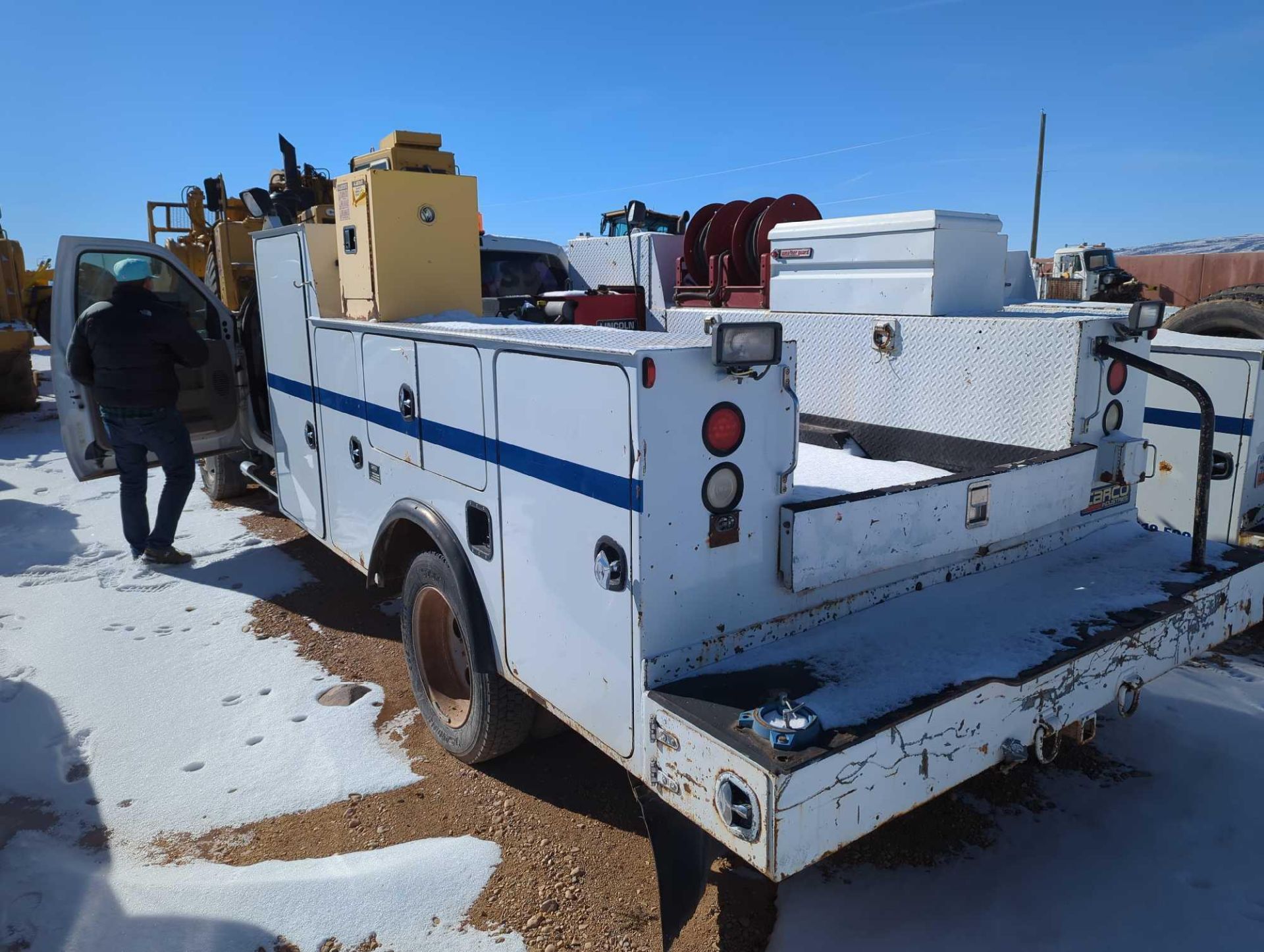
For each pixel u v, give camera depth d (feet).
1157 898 8.45
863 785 6.22
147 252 18.43
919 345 11.14
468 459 9.58
